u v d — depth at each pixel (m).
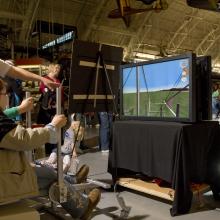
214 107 9.86
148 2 9.48
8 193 1.58
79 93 2.82
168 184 2.88
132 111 3.09
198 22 14.77
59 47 8.55
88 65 2.84
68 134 3.24
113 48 3.00
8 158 1.62
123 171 3.21
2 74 1.96
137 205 2.71
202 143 2.66
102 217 2.45
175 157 2.49
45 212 2.48
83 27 11.37
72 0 10.35
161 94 2.82
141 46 13.97
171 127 2.53
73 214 2.18
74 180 2.69
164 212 2.54
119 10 9.91
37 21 9.82
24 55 9.25
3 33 8.27
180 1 12.72
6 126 1.60
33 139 1.65
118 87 3.12
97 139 6.98
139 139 2.80
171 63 2.71
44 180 2.10
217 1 5.96
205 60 2.71
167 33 14.34
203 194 2.83
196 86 2.68
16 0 9.16
